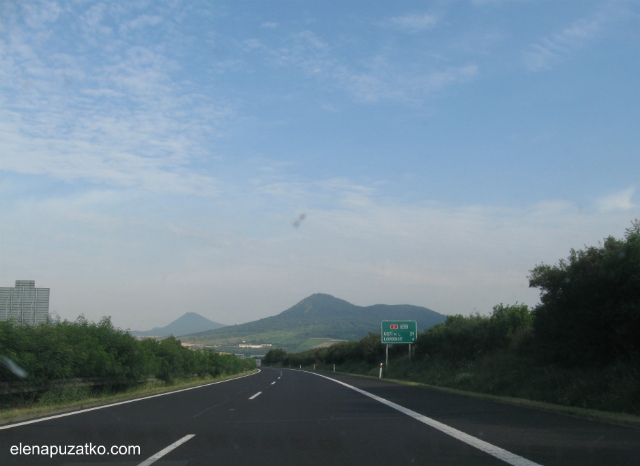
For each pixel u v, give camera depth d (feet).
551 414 40.91
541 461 22.66
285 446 26.99
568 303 64.95
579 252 68.08
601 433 30.48
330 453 25.08
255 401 53.93
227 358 167.32
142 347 78.33
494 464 22.25
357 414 41.37
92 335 65.72
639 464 21.95
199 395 62.64
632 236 58.49
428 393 66.64
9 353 44.93
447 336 133.90
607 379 52.60
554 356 69.05
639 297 55.47
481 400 55.01
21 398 47.34
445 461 22.95
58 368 50.96
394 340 149.18
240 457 24.22
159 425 34.94
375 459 23.58
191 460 23.61
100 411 43.62
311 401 53.93
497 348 103.81
